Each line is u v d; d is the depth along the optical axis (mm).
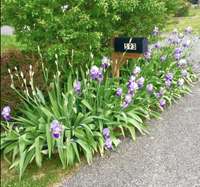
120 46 2912
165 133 2443
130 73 3010
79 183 1942
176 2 3559
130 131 2359
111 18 2832
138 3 2902
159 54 3316
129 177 1956
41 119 2197
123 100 2436
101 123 2266
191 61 3887
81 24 2670
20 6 2705
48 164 2150
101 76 2342
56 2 2678
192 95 3172
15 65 2582
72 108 2238
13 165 2090
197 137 2359
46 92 2504
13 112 2424
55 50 2680
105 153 2211
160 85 2930
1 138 2238
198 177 1907
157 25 3424
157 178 1925
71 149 2104
